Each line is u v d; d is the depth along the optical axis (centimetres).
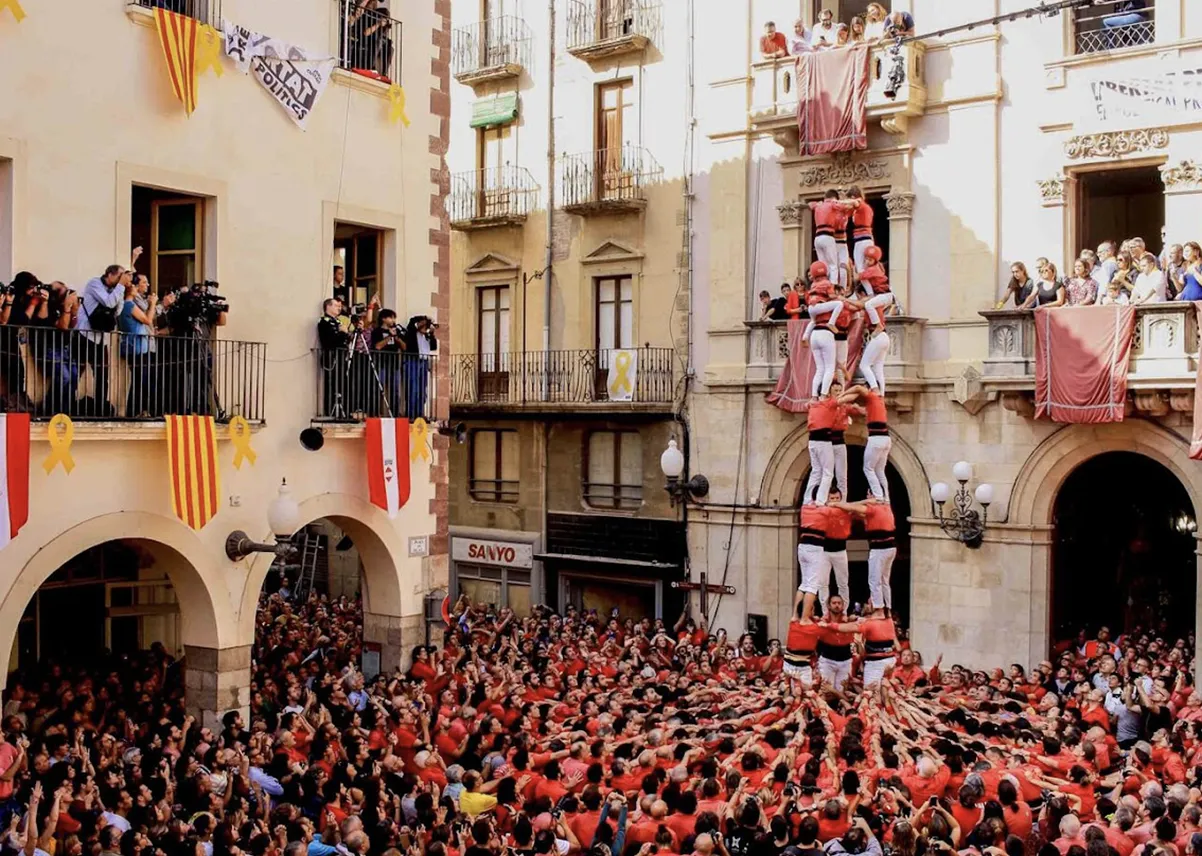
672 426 3031
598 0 3198
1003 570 2548
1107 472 2795
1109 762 1688
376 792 1465
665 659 2412
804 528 1802
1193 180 2359
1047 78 2498
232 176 2009
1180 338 2273
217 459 1964
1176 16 2372
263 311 2059
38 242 1758
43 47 1758
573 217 3244
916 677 2202
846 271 1792
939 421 2627
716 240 2942
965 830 1384
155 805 1355
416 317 2294
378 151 2262
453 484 3469
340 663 2283
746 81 2873
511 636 2606
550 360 3272
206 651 1975
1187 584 2742
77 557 2284
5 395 1658
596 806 1415
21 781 1470
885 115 2634
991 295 2570
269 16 2073
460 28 3494
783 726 1652
